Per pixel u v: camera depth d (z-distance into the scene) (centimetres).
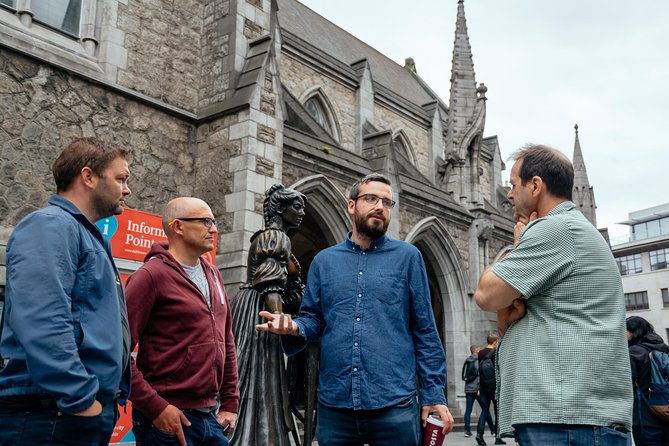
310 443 326
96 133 847
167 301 288
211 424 291
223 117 966
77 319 217
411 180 1584
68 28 870
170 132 953
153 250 305
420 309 301
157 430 273
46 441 201
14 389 203
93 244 232
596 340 212
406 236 1453
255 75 967
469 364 1220
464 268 1675
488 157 2644
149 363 284
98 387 209
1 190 729
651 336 549
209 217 316
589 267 221
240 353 333
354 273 304
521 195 254
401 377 284
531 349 220
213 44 1027
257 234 354
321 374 298
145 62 938
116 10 907
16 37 774
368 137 1480
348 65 2138
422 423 291
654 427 527
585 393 206
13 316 200
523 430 215
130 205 873
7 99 752
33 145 770
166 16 988
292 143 1155
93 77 848
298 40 1850
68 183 246
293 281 358
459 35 1959
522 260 224
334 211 1245
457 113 1862
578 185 2997
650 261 5709
